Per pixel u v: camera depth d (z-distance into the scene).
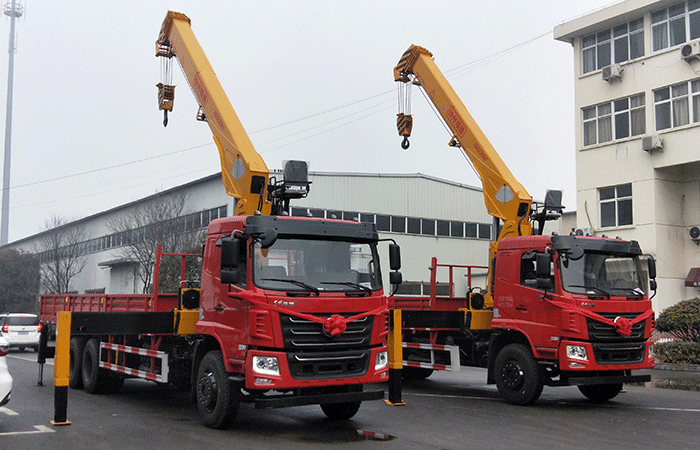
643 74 25.41
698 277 24.12
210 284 9.31
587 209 27.16
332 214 34.66
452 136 14.35
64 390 8.84
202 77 12.39
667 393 13.04
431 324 13.02
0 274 53.50
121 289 42.00
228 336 8.57
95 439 7.85
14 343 23.20
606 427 8.98
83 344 12.66
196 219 35.09
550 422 9.36
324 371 8.18
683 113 24.12
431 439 8.05
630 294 11.04
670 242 24.84
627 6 25.61
